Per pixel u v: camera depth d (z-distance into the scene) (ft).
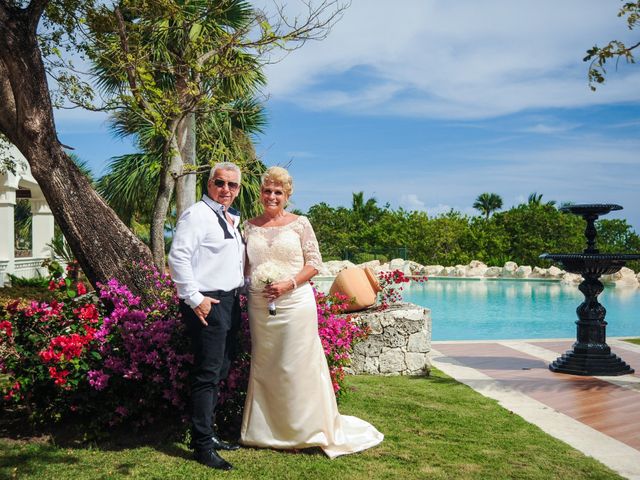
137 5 19.01
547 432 13.51
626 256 20.13
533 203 98.73
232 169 10.84
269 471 10.08
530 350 25.54
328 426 11.14
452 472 10.46
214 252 10.49
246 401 11.46
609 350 20.84
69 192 14.14
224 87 28.53
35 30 13.51
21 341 11.96
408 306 21.30
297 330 10.96
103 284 14.32
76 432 11.70
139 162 47.91
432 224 93.97
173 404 11.48
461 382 18.88
